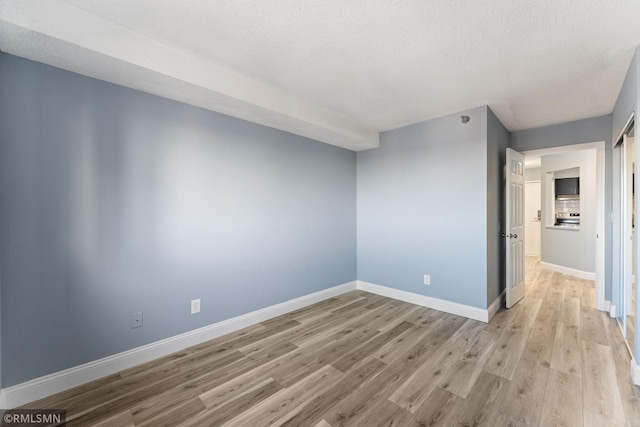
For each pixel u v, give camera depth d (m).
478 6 1.49
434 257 3.29
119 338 2.05
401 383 1.89
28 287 1.70
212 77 2.12
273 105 2.54
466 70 2.18
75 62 1.74
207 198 2.52
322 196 3.63
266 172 2.99
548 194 5.42
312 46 1.89
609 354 2.23
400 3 1.47
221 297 2.63
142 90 2.13
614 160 2.88
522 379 1.91
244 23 1.66
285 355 2.27
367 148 3.95
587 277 4.61
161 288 2.26
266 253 3.00
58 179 1.80
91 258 1.93
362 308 3.35
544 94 2.60
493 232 3.13
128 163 2.08
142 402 1.71
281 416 1.59
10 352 1.65
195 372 2.03
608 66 2.09
